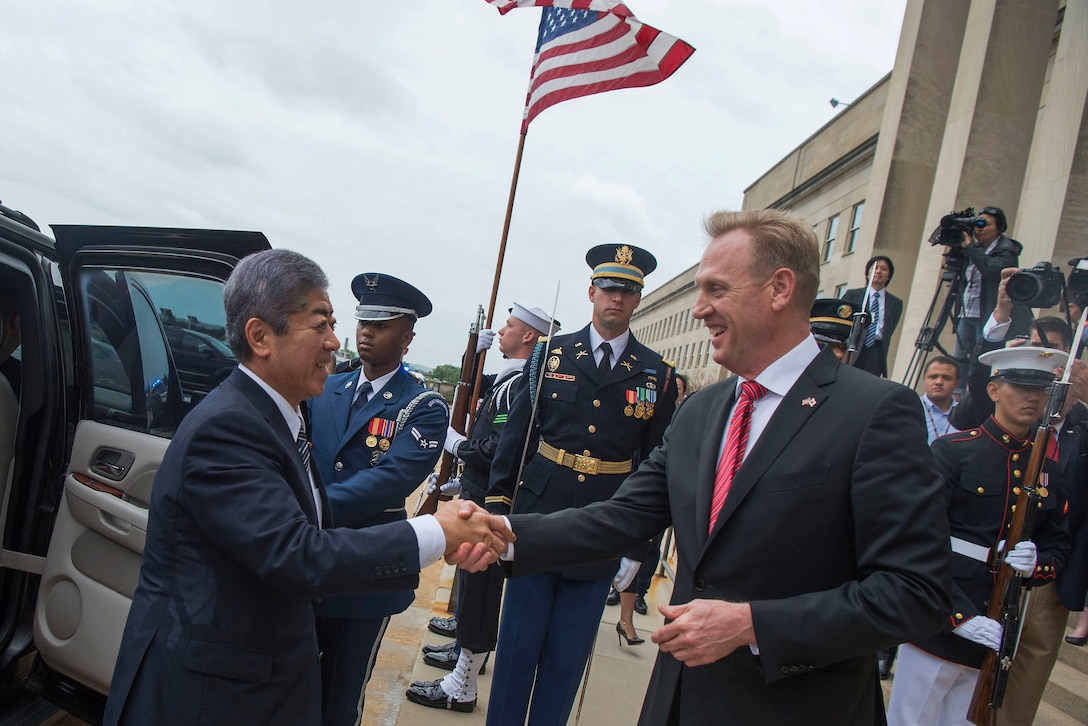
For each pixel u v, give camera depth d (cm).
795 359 163
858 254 969
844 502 147
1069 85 621
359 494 239
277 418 167
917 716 288
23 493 257
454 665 384
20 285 259
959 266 601
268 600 154
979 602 281
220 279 230
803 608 138
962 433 304
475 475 367
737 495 154
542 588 277
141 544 225
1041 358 285
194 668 147
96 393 259
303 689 161
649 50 314
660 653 171
